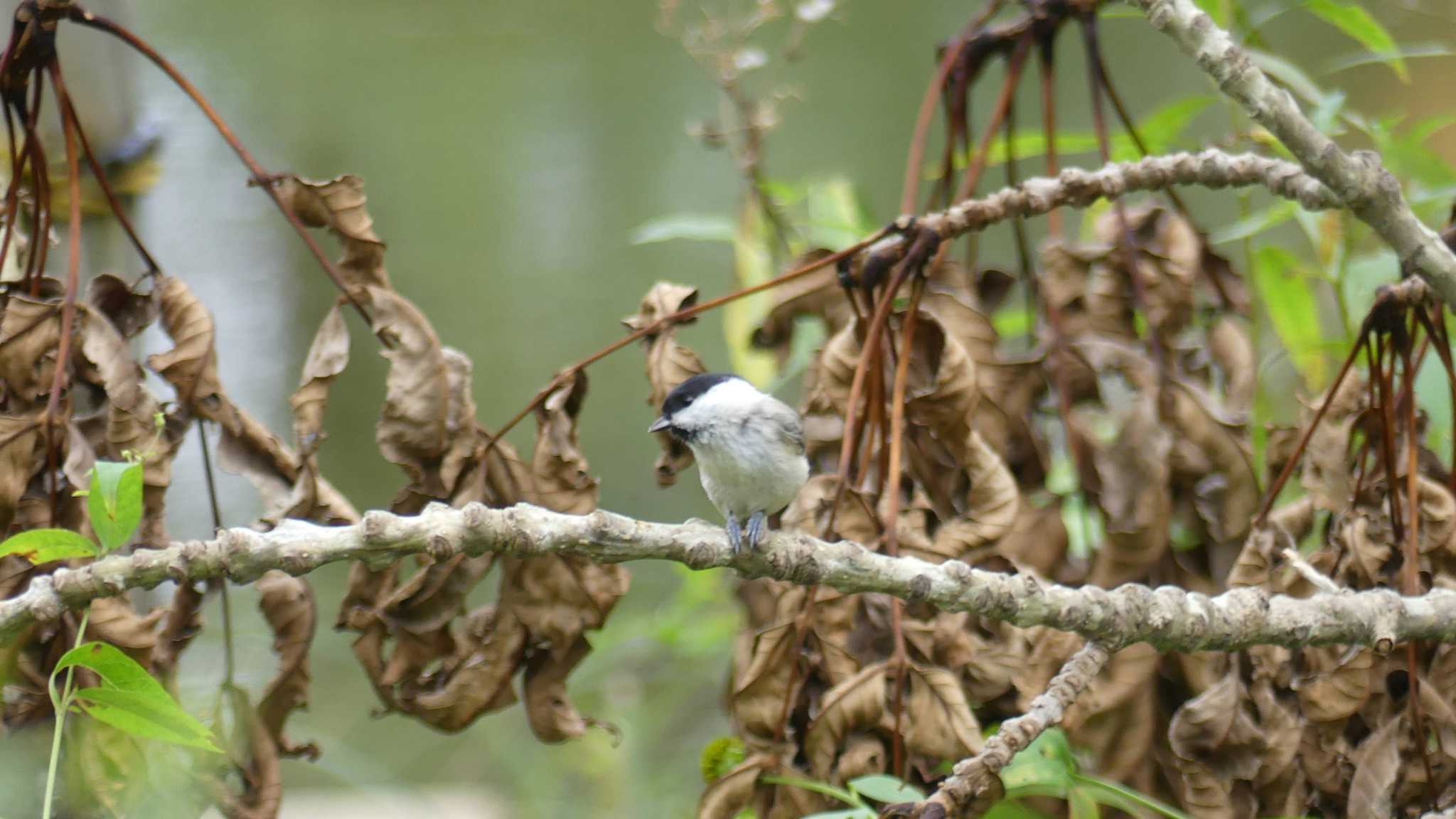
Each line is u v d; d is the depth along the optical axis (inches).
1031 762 207.8
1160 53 768.9
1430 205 293.6
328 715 465.1
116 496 157.1
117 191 306.3
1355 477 234.5
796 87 609.9
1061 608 180.9
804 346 302.2
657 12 860.0
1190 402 232.2
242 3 813.9
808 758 215.8
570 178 663.1
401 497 223.1
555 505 226.4
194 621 211.9
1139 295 236.2
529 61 801.6
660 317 237.1
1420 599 195.9
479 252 625.9
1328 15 280.1
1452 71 479.8
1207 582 234.8
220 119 216.4
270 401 517.7
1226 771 213.8
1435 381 241.8
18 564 204.5
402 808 414.3
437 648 223.8
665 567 518.9
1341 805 215.3
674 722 472.1
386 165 683.4
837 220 327.0
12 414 209.2
